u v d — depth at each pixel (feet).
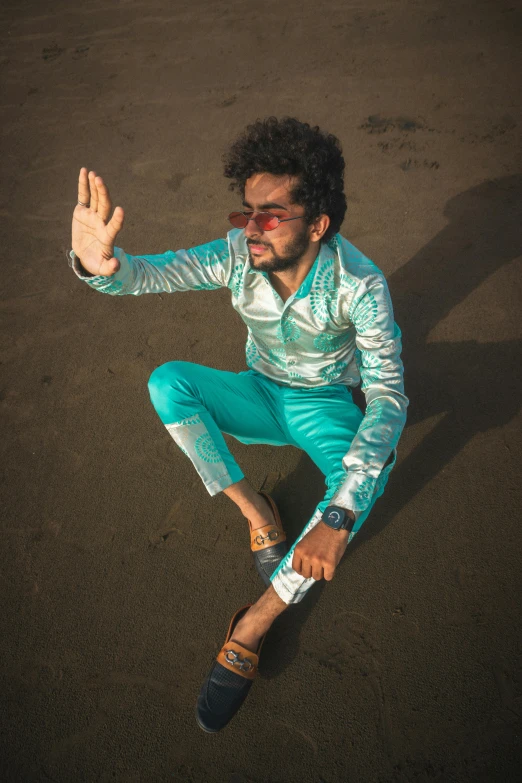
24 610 7.33
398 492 7.91
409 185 11.82
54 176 13.48
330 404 6.93
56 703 6.61
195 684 6.66
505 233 10.69
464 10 16.29
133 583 7.49
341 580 7.27
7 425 9.19
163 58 16.75
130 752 6.24
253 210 5.61
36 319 10.61
